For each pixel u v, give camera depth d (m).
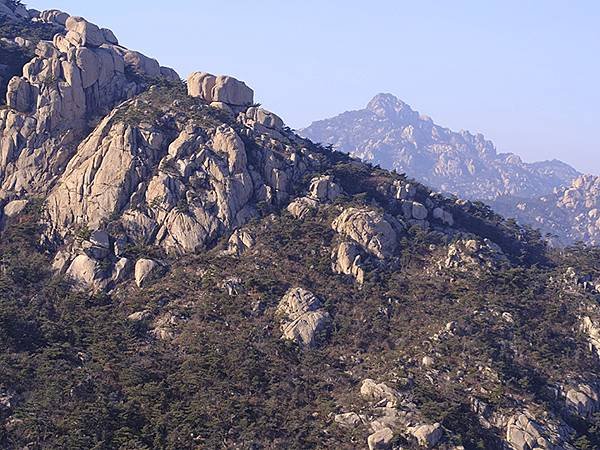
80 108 199.75
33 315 154.88
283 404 134.12
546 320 161.38
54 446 125.06
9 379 136.12
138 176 180.25
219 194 176.62
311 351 146.88
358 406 132.75
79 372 139.88
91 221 177.88
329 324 152.50
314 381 140.25
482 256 175.38
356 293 160.75
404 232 179.62
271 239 171.00
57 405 132.75
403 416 129.50
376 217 173.62
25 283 165.25
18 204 186.75
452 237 184.25
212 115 194.38
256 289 158.75
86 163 183.75
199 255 169.88
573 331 160.75
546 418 136.50
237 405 131.25
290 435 127.69
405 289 163.38
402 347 148.38
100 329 151.38
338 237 171.38
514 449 130.50
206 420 129.12
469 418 133.38
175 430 127.31
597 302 168.25
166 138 185.62
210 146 183.25
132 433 127.75
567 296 169.88
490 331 152.88
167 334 150.75
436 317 155.38
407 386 136.50
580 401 144.25
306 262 166.38
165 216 175.00
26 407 131.00
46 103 195.75
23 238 178.25
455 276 167.75
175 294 160.12
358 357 146.88
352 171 197.75
